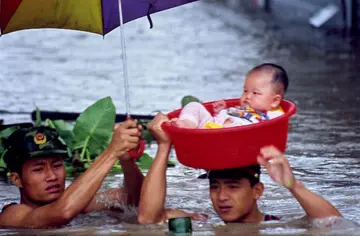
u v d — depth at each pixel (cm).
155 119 1045
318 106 2219
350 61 3192
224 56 3438
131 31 4462
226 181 1037
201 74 2942
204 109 1073
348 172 1439
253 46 3753
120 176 1453
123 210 1174
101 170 1063
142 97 2434
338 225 1026
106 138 1541
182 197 1277
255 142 959
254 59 3347
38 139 1102
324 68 3030
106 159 1067
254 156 965
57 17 1194
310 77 2806
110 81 2798
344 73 2881
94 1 1180
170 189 1338
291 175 977
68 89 2619
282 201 1221
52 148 1105
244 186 1037
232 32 4281
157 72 3005
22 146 1100
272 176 973
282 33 4112
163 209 1087
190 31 4391
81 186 1059
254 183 1044
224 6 5375
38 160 1108
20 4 1175
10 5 1177
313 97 2378
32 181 1105
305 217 1066
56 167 1121
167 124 1026
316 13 4303
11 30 1205
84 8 1188
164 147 1053
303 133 1842
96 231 1059
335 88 2541
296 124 1958
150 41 4022
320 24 4091
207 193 1305
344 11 4028
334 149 1658
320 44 3728
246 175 1034
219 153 961
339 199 1227
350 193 1267
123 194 1188
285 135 994
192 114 1058
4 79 2842
